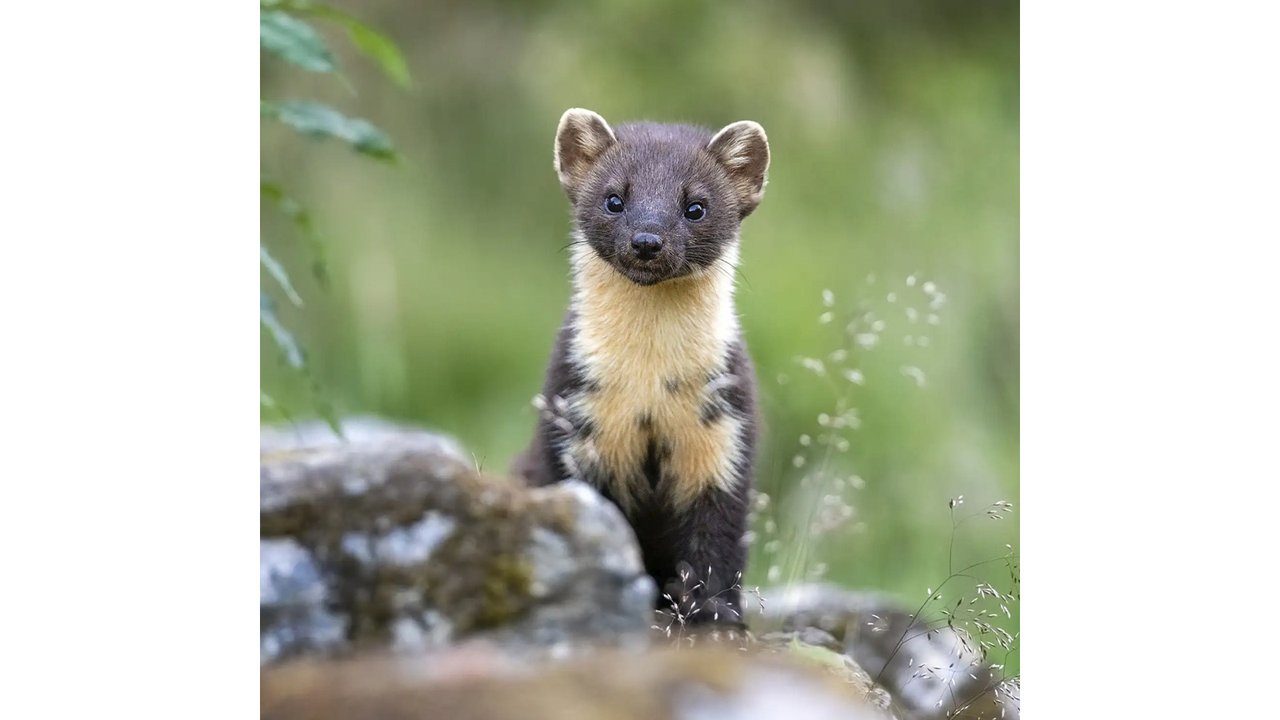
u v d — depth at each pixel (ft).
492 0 67.05
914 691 28.22
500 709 15.81
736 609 28.78
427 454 19.31
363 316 57.77
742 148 31.17
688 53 64.44
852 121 65.00
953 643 29.55
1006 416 56.70
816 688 17.12
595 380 28.99
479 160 64.95
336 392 55.93
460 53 66.13
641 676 16.69
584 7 66.13
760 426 30.89
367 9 65.82
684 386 28.73
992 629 26.35
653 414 28.78
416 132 64.59
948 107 66.39
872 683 24.67
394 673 16.90
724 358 29.25
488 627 18.35
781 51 65.10
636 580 18.85
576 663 16.98
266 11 27.04
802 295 56.85
